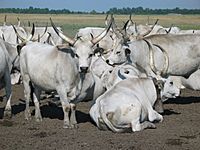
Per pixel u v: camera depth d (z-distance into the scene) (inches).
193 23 2920.8
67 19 3730.3
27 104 525.0
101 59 564.1
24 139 430.3
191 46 609.6
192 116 540.1
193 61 613.0
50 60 477.7
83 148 396.2
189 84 709.3
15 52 622.8
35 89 513.0
